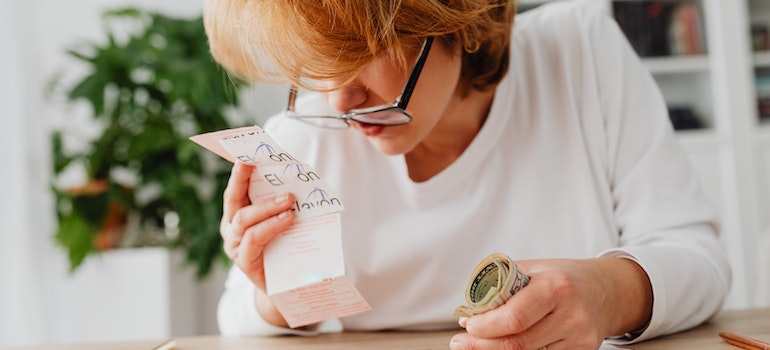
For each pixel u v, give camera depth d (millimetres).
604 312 720
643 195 1000
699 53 2920
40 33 2822
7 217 2342
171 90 2650
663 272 803
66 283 2754
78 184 2895
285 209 819
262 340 976
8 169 2357
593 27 1086
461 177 1053
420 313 1060
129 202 2670
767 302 1447
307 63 727
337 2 701
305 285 816
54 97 2930
